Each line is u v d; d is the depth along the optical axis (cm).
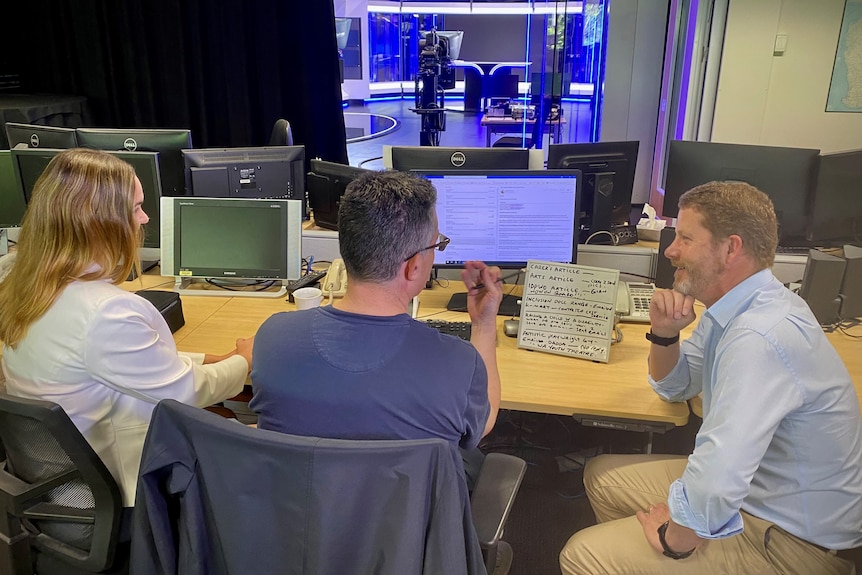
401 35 660
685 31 501
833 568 133
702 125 459
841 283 202
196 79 514
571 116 590
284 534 101
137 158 231
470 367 108
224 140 529
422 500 96
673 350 160
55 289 129
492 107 617
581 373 178
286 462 96
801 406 127
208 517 106
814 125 443
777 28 426
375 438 104
